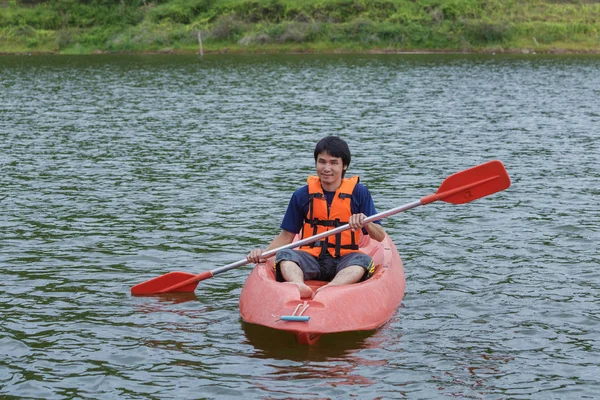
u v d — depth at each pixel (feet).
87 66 110.11
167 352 16.70
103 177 36.04
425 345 17.08
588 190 33.24
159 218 28.55
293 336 17.60
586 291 20.77
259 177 36.09
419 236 26.40
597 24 138.62
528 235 26.32
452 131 51.13
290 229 20.06
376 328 17.98
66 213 29.19
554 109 62.64
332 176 19.62
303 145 45.57
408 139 47.80
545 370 15.87
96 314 19.04
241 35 139.33
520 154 42.34
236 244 25.43
